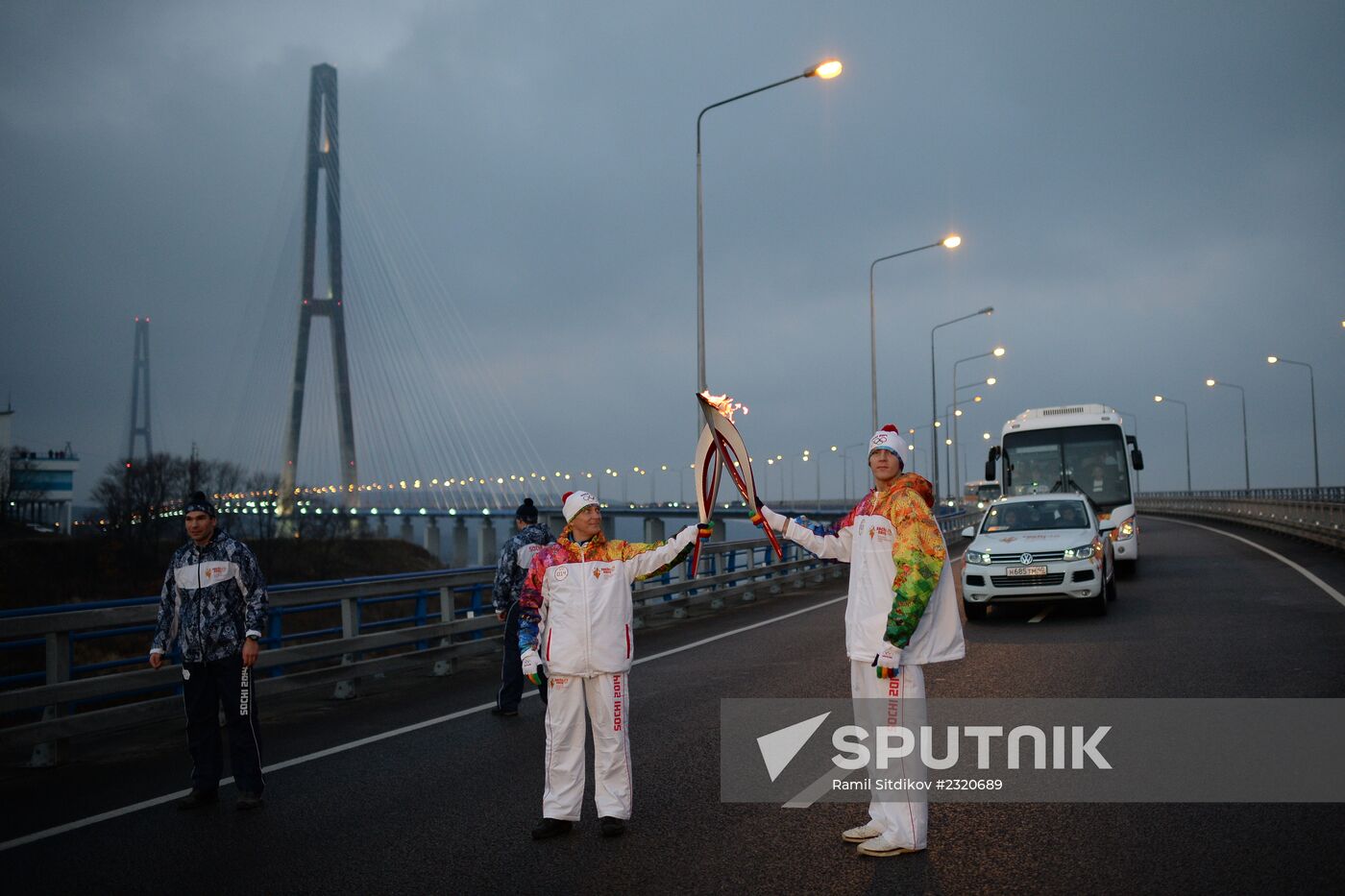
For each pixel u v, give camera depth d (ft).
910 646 14.71
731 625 48.93
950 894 13.43
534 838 16.57
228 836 17.43
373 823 17.89
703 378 68.28
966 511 173.27
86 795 20.81
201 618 19.44
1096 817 16.38
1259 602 45.60
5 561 161.27
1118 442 65.72
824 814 17.22
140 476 231.30
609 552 16.89
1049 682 28.09
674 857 15.39
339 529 240.32
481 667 38.70
